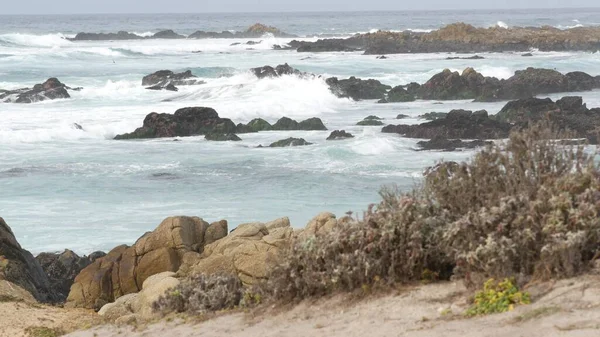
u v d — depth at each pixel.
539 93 64.19
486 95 61.69
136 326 10.08
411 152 37.81
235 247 14.16
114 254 17.61
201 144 41.34
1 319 12.04
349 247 8.91
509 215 8.02
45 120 47.06
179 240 16.91
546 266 7.50
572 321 6.50
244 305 9.58
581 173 8.18
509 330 6.64
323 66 82.25
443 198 8.88
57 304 17.17
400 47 107.38
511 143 8.75
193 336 8.88
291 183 31.11
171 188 30.47
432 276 8.47
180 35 151.25
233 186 30.72
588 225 7.59
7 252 16.81
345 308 8.34
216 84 67.31
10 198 28.77
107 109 52.69
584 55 99.44
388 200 9.16
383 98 61.66
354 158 36.31
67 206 27.58
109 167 34.62
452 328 7.02
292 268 9.16
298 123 46.50
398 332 7.26
